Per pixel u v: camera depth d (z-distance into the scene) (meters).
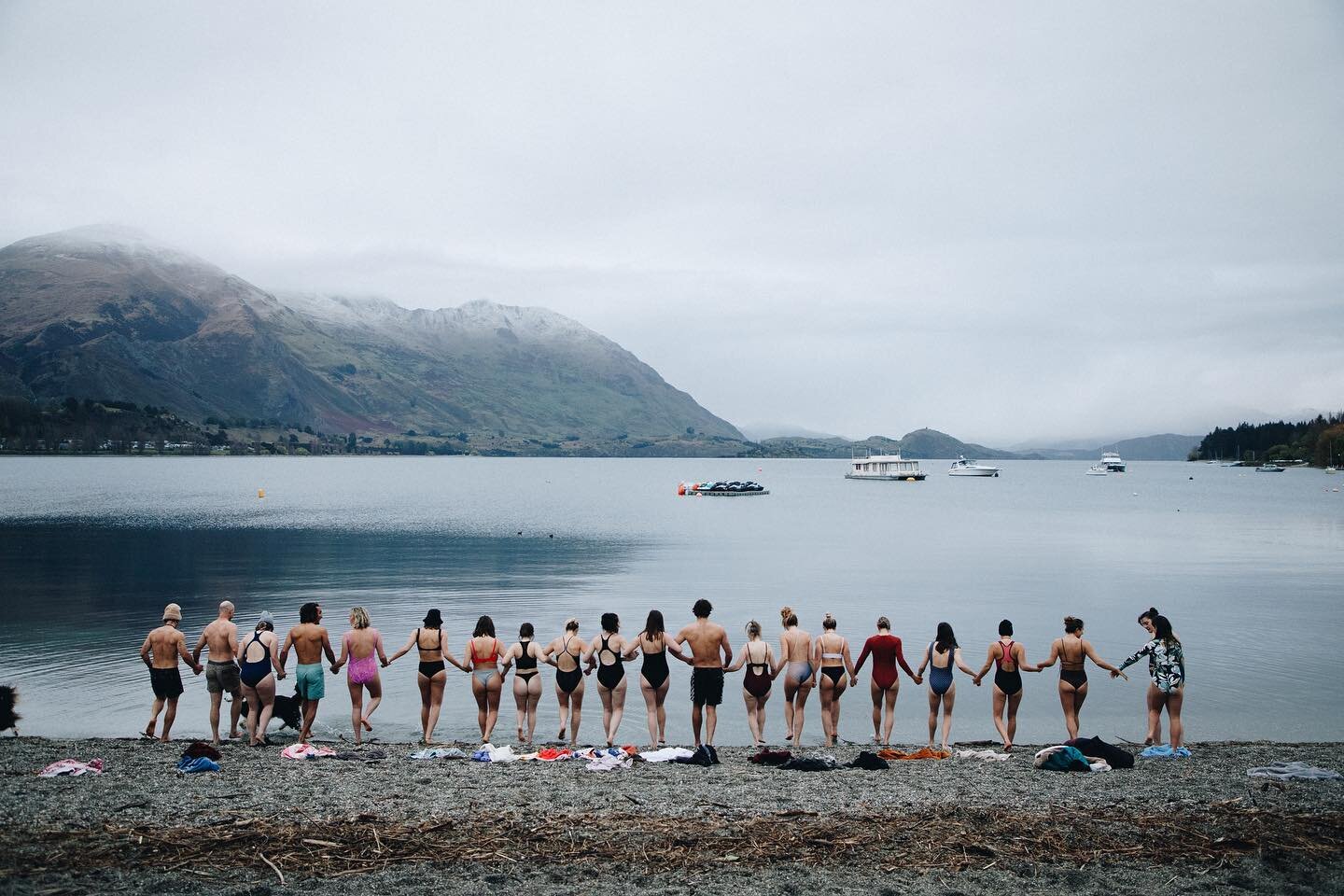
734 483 183.75
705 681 18.03
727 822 13.09
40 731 22.25
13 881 10.61
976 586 50.00
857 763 16.70
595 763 16.31
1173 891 10.94
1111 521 105.44
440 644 19.06
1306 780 15.52
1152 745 18.30
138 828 12.48
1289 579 53.47
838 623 38.78
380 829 12.62
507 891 10.66
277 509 116.31
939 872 11.39
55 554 62.75
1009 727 18.92
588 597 45.00
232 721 19.34
